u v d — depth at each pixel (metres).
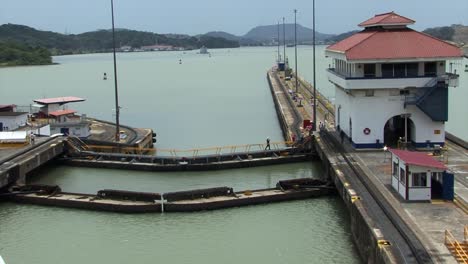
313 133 59.25
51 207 43.53
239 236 36.62
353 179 40.47
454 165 43.44
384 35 50.50
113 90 151.62
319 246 34.41
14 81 194.00
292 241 35.44
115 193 43.12
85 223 39.84
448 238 27.62
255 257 33.12
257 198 42.66
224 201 41.91
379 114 50.16
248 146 63.72
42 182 51.66
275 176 52.41
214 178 52.22
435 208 32.94
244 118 94.25
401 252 26.23
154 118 96.12
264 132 79.88
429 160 35.31
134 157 56.38
